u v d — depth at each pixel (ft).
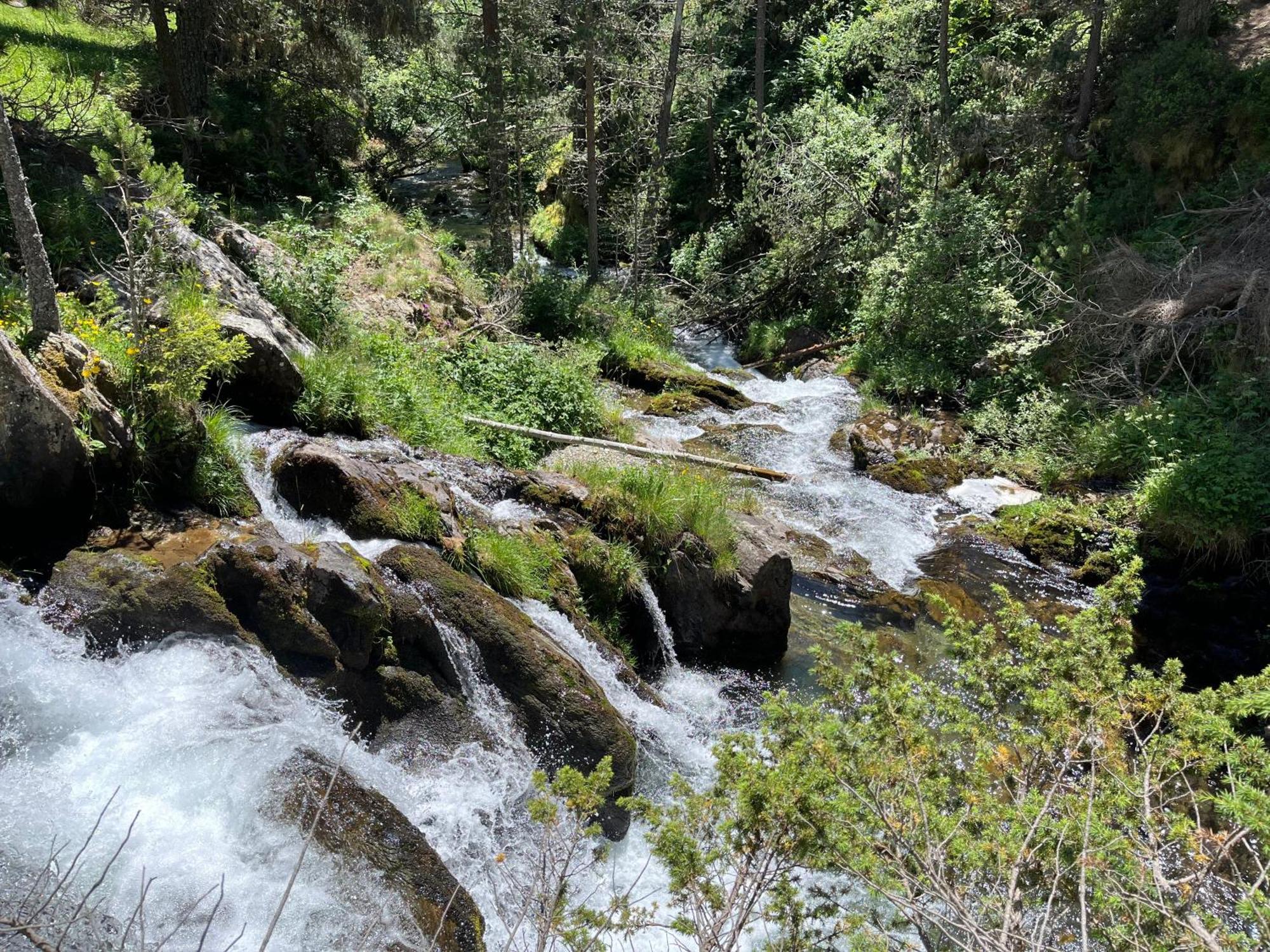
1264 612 32.76
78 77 53.98
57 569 20.02
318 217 56.70
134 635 19.33
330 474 25.48
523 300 57.36
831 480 43.21
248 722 18.49
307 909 15.60
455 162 96.84
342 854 16.88
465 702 22.40
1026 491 41.73
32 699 17.33
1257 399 39.04
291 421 31.01
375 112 87.45
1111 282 45.62
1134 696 14.90
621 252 81.41
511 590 26.21
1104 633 15.79
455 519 27.12
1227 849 11.63
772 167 71.92
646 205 74.23
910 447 45.09
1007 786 14.79
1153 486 36.04
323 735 19.30
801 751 13.84
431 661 22.45
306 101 68.28
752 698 28.32
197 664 19.19
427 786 20.31
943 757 14.83
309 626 20.72
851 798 13.24
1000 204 58.75
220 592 20.52
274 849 16.43
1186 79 52.95
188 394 24.00
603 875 20.79
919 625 32.35
